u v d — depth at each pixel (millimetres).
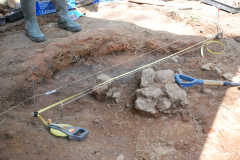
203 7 6051
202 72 3850
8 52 3889
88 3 6125
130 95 3359
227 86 3465
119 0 6438
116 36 4699
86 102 3215
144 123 2891
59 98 3262
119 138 2658
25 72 3480
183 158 2461
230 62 4102
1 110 2791
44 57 3818
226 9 5703
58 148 2322
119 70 4234
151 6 5996
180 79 3314
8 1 5547
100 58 4566
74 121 2781
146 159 2404
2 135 2363
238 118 2924
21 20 5152
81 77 4016
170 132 2748
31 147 2271
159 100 2947
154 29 5113
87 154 2342
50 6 5336
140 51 4750
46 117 2760
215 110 3049
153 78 3297
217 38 4727
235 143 2604
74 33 4727
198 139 2680
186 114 2992
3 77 3355
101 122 2854
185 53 4465
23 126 2498
